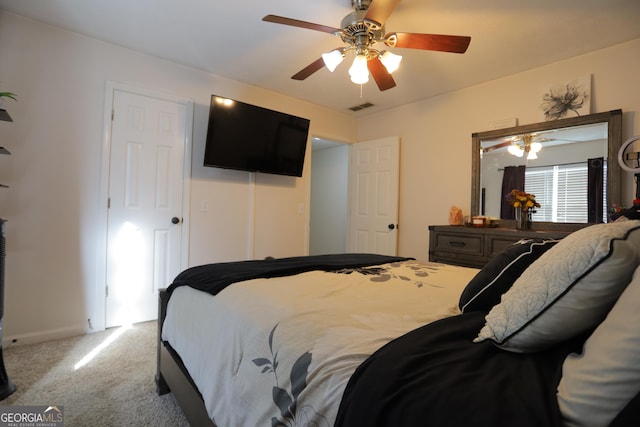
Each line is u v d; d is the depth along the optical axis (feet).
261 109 10.66
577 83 8.53
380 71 7.29
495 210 9.98
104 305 8.47
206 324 4.14
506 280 3.20
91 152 8.26
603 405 1.64
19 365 6.46
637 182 7.30
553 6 6.56
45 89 7.65
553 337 2.31
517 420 1.64
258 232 11.52
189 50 8.80
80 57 8.10
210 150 9.79
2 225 5.48
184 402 4.41
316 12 6.99
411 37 5.93
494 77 10.01
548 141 9.02
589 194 8.21
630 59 7.86
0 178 7.18
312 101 12.53
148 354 7.08
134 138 8.93
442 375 2.06
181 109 9.75
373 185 13.37
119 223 8.71
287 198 12.31
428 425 1.76
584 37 7.71
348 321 3.16
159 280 9.39
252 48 8.65
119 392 5.59
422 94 11.59
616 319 1.84
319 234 20.30
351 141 14.24
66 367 6.43
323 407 2.35
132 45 8.59
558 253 2.41
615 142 7.82
